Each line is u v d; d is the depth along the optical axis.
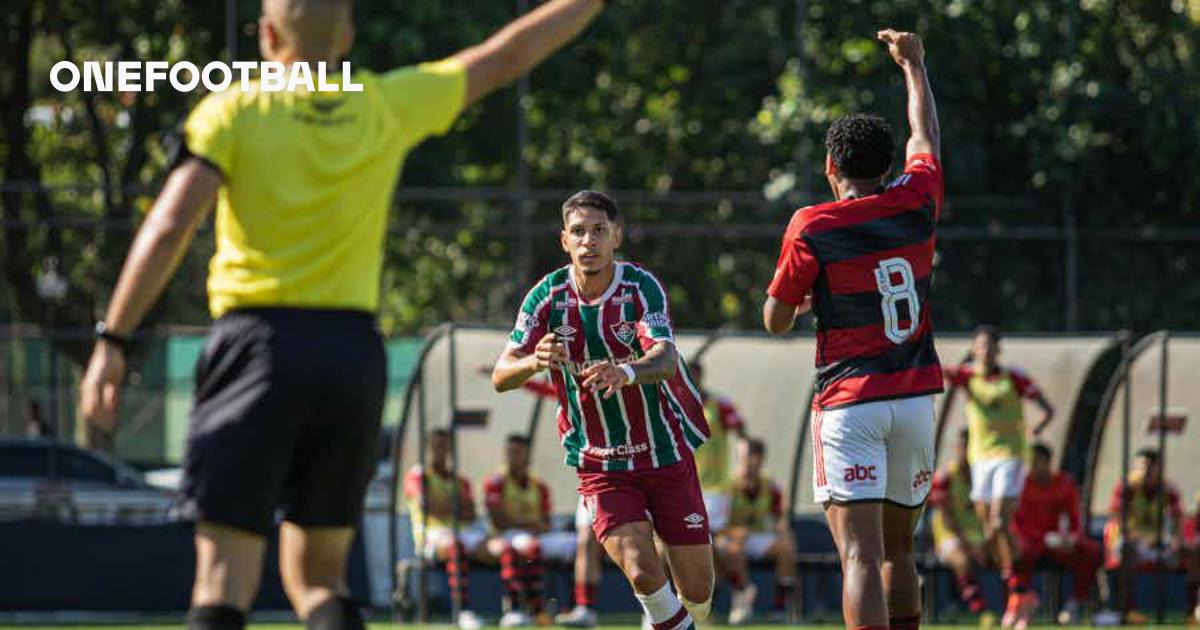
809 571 54.25
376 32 73.62
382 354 15.86
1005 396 51.59
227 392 15.40
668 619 25.86
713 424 52.94
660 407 26.20
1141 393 57.28
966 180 69.25
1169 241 66.56
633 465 26.23
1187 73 71.12
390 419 70.19
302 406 15.35
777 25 79.31
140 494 62.16
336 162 15.38
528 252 65.62
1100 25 71.12
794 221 23.45
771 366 57.38
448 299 85.62
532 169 85.31
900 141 72.69
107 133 76.12
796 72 76.56
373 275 15.84
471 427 50.44
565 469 56.97
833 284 23.14
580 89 83.31
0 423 66.81
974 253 66.69
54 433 61.72
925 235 23.33
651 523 26.61
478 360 54.25
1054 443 55.34
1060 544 53.19
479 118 80.69
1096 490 58.75
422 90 15.92
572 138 84.94
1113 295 66.44
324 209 15.36
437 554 51.34
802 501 59.06
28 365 67.94
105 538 55.47
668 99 85.12
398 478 52.25
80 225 60.47
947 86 70.19
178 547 55.97
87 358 68.81
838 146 23.86
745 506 53.50
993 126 69.94
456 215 80.75
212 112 15.35
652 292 26.02
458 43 74.56
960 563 52.88
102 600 55.16
